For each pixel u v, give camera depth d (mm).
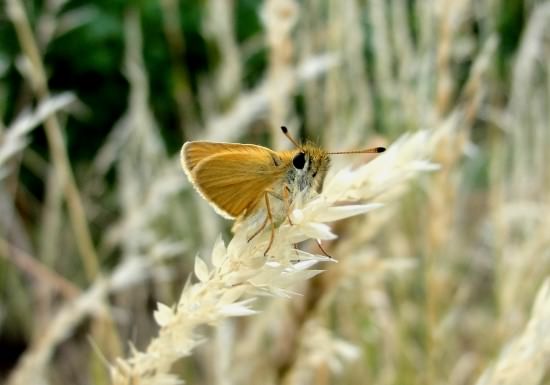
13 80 542
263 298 299
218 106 383
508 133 340
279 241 194
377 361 301
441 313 292
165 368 203
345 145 308
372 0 321
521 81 334
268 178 210
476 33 382
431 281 281
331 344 255
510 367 211
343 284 256
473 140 381
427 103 303
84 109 539
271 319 276
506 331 287
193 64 572
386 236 310
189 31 563
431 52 306
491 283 366
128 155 367
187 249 347
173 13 467
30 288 389
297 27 388
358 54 333
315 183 215
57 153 289
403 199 294
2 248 292
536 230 294
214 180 210
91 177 495
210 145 215
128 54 374
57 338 269
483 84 315
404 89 311
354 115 320
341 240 251
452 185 275
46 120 290
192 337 201
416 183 283
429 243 280
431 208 278
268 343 301
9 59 531
